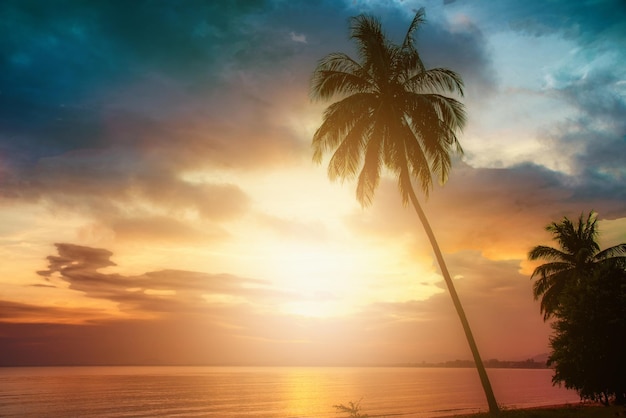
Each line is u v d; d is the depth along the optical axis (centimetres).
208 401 9269
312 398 9969
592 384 2211
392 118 2177
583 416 1970
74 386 14625
